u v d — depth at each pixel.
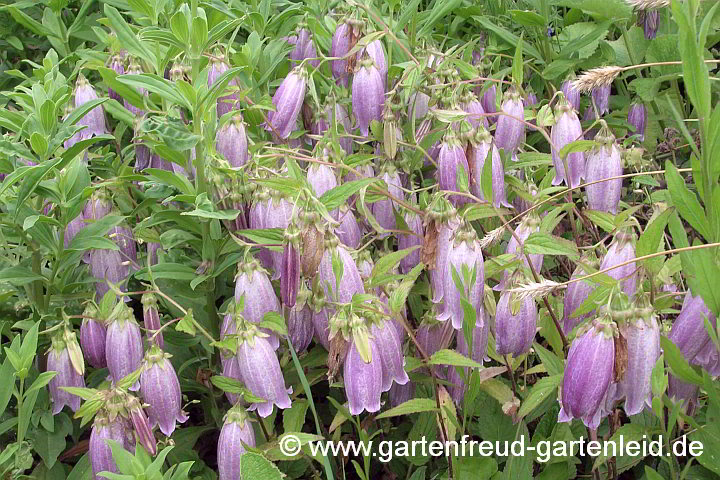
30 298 0.87
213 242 0.83
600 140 0.80
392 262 0.76
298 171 0.77
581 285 0.76
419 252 0.85
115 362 0.79
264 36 1.07
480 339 0.77
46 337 0.86
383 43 0.97
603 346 0.67
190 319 0.77
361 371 0.72
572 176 0.84
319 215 0.72
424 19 1.08
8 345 0.87
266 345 0.75
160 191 0.87
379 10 1.06
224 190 0.81
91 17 1.22
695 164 0.67
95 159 0.98
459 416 0.82
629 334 0.68
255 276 0.77
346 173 0.85
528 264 0.80
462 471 0.77
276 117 0.87
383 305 0.78
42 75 0.96
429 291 0.83
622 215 0.76
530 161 0.90
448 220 0.74
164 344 0.90
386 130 0.86
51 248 0.84
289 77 0.87
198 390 0.88
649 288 0.75
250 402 0.76
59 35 1.16
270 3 1.07
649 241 0.68
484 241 0.75
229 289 0.91
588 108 1.08
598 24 1.12
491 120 0.96
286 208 0.79
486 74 1.01
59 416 0.83
